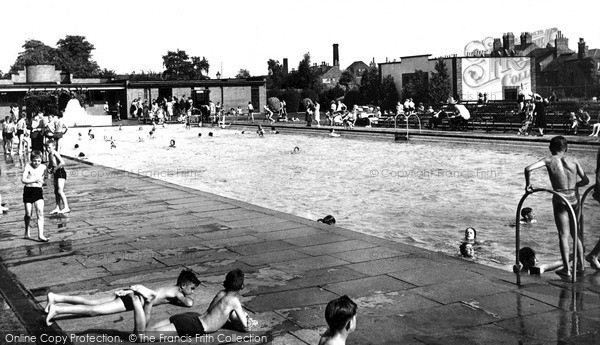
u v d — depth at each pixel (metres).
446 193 16.91
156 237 11.91
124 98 70.12
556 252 10.38
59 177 15.05
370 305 7.50
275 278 8.79
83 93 67.31
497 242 11.34
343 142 34.94
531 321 6.82
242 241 11.27
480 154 26.23
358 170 22.48
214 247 10.88
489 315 7.04
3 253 11.01
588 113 33.81
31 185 11.91
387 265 9.31
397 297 7.78
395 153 28.03
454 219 13.55
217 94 73.56
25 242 11.91
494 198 15.91
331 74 116.06
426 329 6.66
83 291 8.52
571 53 56.50
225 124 57.12
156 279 8.98
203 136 44.00
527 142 29.44
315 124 51.28
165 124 58.41
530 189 8.68
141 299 6.60
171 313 7.41
